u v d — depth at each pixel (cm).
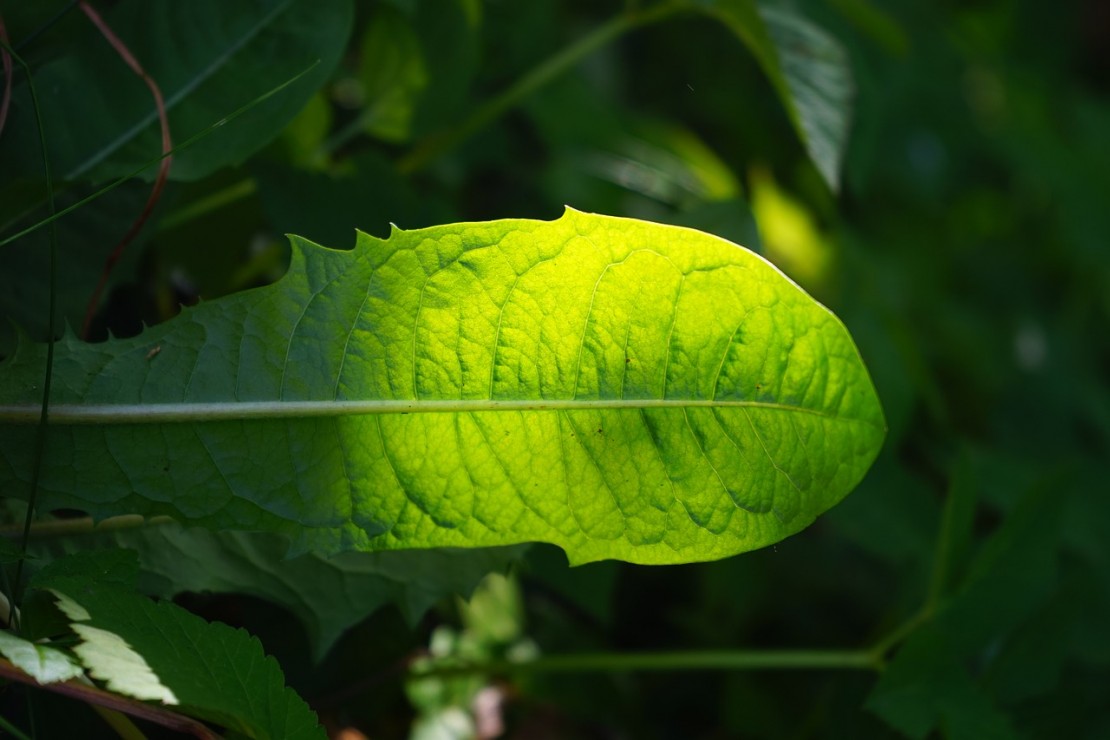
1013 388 88
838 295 67
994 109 113
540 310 35
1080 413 91
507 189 62
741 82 87
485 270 35
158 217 39
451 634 48
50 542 36
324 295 36
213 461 35
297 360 36
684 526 36
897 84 96
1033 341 95
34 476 35
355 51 51
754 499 36
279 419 35
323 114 44
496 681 49
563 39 75
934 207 105
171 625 34
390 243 35
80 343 35
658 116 85
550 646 50
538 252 35
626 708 50
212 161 39
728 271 35
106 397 35
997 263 107
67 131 38
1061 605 46
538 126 63
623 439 36
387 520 36
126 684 33
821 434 36
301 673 41
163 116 39
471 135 54
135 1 39
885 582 64
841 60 46
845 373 36
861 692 46
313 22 40
